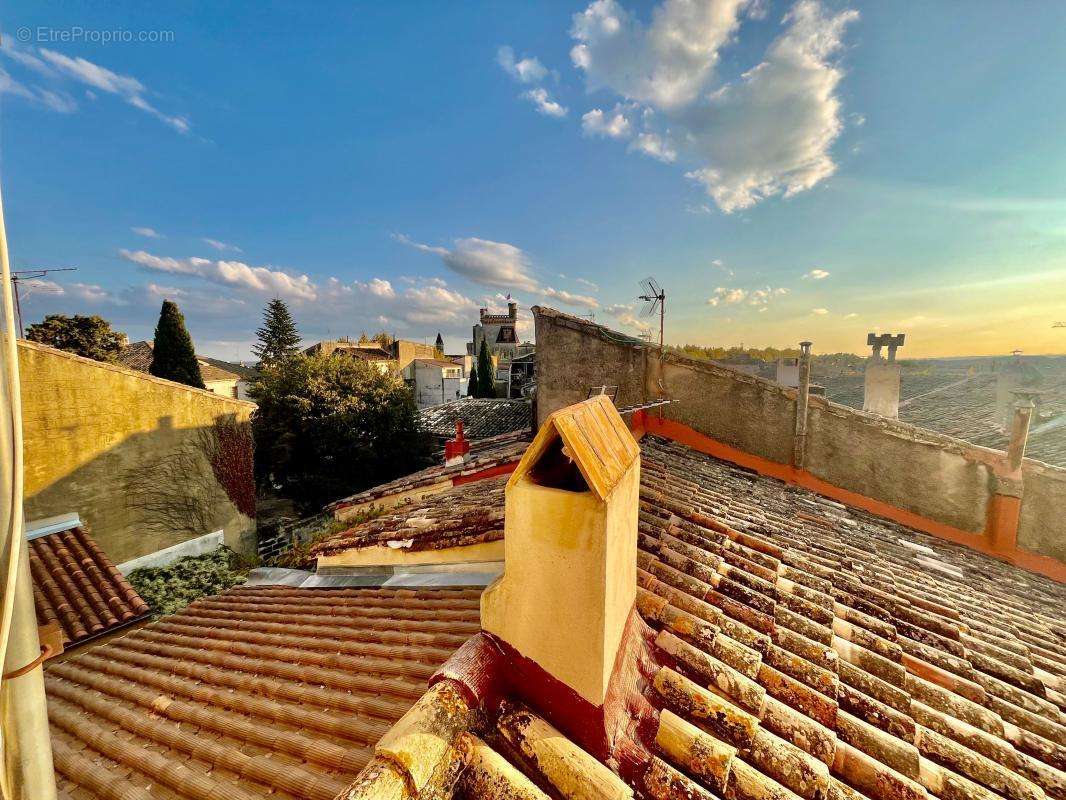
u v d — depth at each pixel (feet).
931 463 22.74
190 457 40.11
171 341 74.69
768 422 25.36
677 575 11.12
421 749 4.96
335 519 31.37
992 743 8.07
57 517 31.35
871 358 41.01
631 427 26.37
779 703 7.54
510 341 181.47
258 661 11.80
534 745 5.55
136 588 32.71
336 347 135.64
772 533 16.39
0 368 3.63
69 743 10.03
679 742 6.31
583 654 5.64
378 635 11.69
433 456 75.15
